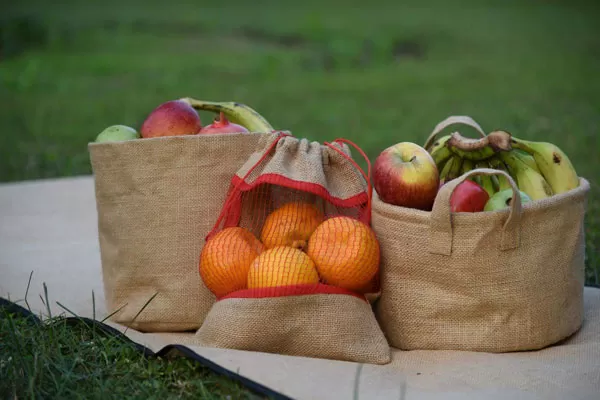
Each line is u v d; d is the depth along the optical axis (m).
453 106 9.80
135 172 3.02
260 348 2.76
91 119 9.25
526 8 23.45
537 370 2.67
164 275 3.06
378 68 14.02
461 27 18.91
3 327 2.91
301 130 8.39
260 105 10.20
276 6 24.73
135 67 13.73
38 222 4.62
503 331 2.82
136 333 2.99
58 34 16.66
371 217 3.03
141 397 2.45
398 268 2.89
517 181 3.24
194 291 3.06
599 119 8.26
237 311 2.74
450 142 3.26
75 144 7.81
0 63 14.13
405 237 2.85
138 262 3.07
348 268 2.76
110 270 3.15
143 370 2.66
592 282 3.70
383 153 3.00
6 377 2.50
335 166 3.03
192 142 2.99
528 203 2.78
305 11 23.03
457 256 2.76
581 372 2.65
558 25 19.25
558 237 2.86
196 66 13.84
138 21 20.12
